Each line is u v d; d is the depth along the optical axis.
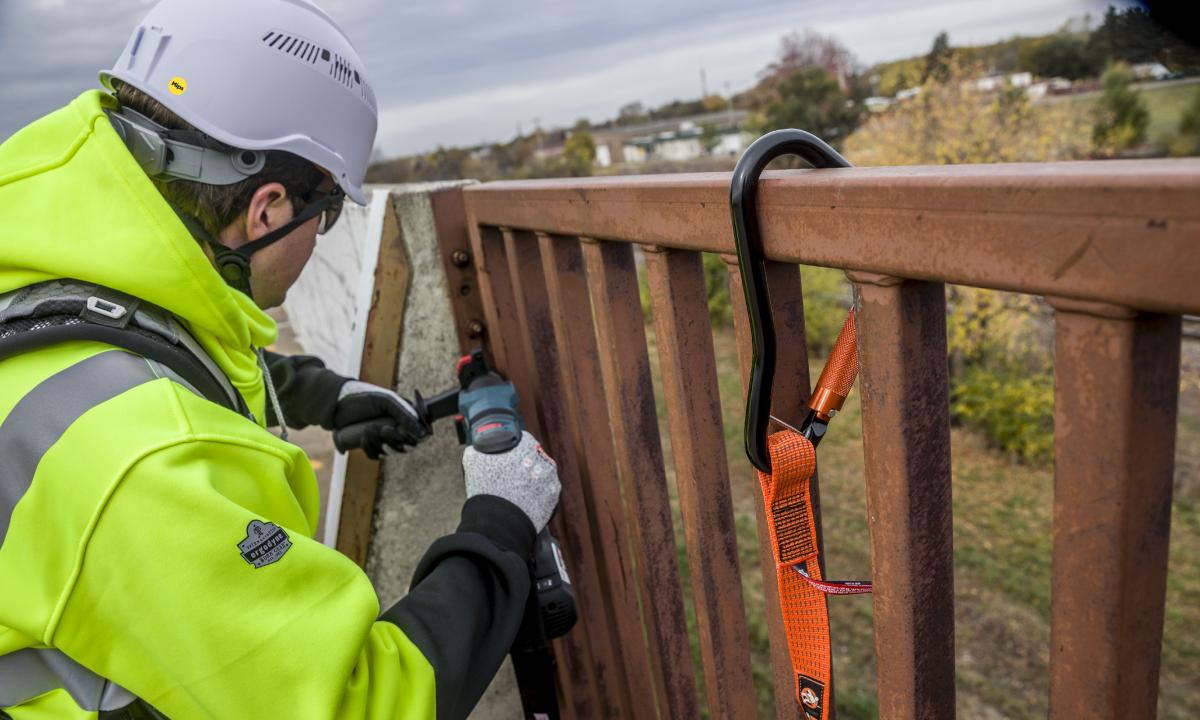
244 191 0.94
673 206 0.81
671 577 1.20
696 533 1.00
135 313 0.80
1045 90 22.66
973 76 19.78
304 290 2.90
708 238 0.77
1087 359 0.46
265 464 0.81
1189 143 22.02
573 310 1.21
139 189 0.82
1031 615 9.23
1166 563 0.50
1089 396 0.46
